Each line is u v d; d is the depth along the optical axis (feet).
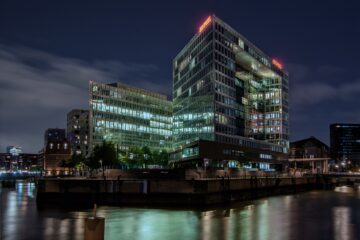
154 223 167.94
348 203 270.05
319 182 542.98
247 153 552.00
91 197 260.21
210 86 495.41
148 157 613.93
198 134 521.65
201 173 296.51
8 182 592.60
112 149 484.74
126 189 256.11
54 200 262.88
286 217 188.96
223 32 519.19
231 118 524.11
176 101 623.36
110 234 140.67
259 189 339.57
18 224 165.17
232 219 181.47
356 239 131.34
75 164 585.63
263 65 619.26
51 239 131.75
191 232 144.66
